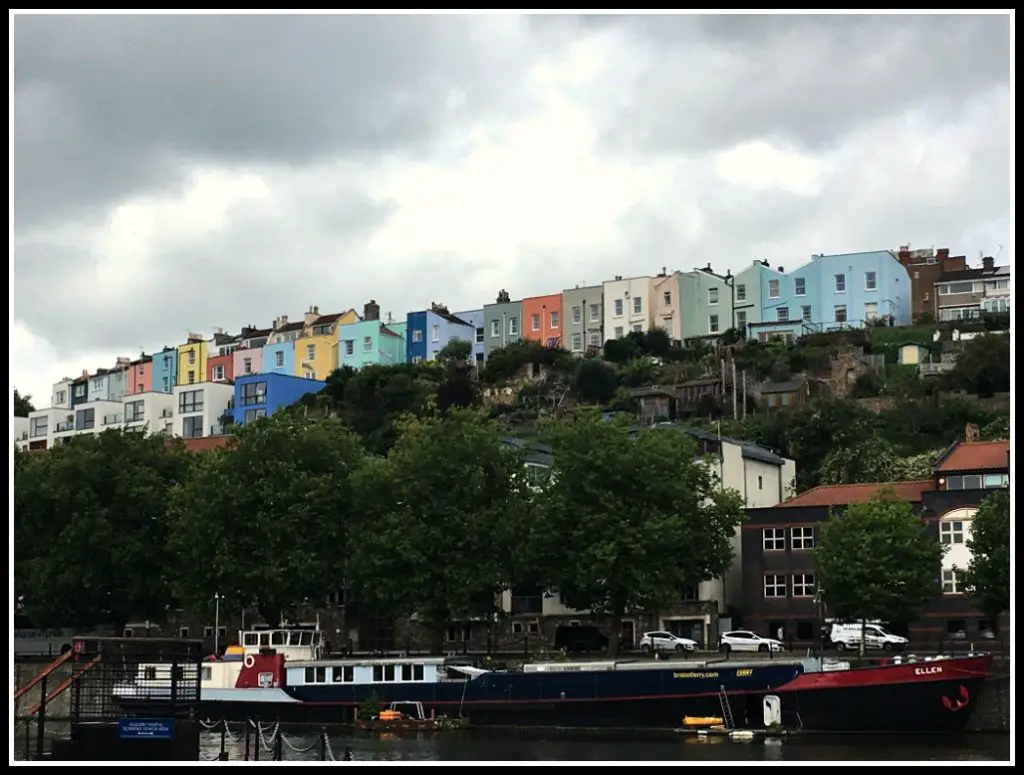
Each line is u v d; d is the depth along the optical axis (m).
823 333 155.38
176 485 102.50
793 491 118.56
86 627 106.00
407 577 90.88
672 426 122.19
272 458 98.00
